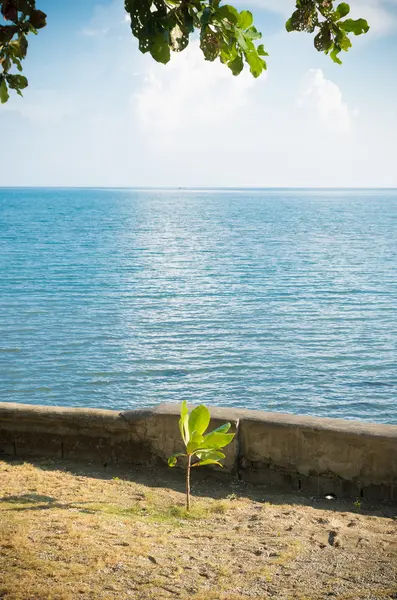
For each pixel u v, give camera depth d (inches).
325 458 254.8
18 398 938.1
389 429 250.5
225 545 202.1
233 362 1109.7
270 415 269.1
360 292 1782.7
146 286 1876.2
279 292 1781.5
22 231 3794.3
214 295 1733.5
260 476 267.1
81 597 160.9
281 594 167.5
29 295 1711.4
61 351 1170.0
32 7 132.7
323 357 1141.1
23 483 257.6
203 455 236.8
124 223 4606.3
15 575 170.9
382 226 4488.2
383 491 247.6
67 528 205.3
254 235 3651.6
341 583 174.7
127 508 235.5
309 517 228.8
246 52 133.6
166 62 132.4
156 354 1155.9
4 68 149.4
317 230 4069.9
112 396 950.4
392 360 1123.9
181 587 169.9
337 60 138.4
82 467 283.3
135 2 128.4
